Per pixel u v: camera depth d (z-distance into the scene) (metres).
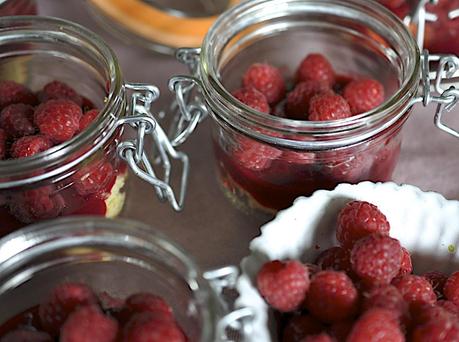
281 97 0.41
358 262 0.31
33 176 0.33
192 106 0.39
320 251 0.35
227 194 0.40
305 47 0.43
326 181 0.37
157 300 0.30
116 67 0.36
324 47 0.43
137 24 0.47
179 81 0.37
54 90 0.39
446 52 0.43
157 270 0.31
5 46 0.39
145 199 0.41
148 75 0.46
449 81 0.40
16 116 0.37
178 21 0.47
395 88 0.40
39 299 0.32
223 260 0.39
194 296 0.29
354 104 0.39
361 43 0.42
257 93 0.39
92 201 0.36
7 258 0.31
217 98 0.36
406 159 0.43
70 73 0.40
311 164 0.36
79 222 0.30
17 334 0.30
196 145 0.43
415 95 0.37
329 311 0.31
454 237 0.35
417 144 0.43
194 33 0.47
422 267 0.36
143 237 0.30
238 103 0.35
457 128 0.44
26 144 0.35
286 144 0.35
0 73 0.40
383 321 0.29
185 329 0.31
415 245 0.35
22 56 0.40
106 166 0.36
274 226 0.33
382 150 0.37
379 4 0.40
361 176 0.37
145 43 0.47
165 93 0.45
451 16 0.41
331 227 0.34
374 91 0.39
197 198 0.41
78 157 0.34
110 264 0.32
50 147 0.35
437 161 0.43
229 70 0.42
